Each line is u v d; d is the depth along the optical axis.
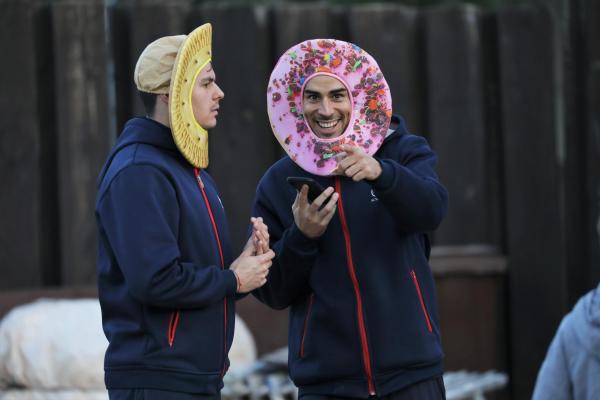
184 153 13.15
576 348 16.00
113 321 13.09
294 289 14.34
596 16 26.47
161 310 12.85
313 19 25.78
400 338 13.86
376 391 13.84
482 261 25.92
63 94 24.83
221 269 13.52
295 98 14.15
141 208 12.59
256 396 20.89
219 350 13.23
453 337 25.89
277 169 14.79
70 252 24.89
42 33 25.16
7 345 21.47
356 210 14.05
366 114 14.10
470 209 26.52
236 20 25.52
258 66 25.59
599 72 26.42
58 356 21.16
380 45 26.05
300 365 14.30
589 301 16.11
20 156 24.73
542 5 26.56
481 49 26.69
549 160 26.52
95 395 20.98
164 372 12.77
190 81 13.20
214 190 14.12
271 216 14.80
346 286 13.98
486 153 26.86
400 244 14.06
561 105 27.23
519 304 26.34
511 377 26.38
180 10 25.33
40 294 24.31
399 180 13.16
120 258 12.61
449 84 26.41
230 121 25.53
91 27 24.97
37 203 24.88
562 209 26.66
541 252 26.47
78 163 24.91
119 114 25.48
